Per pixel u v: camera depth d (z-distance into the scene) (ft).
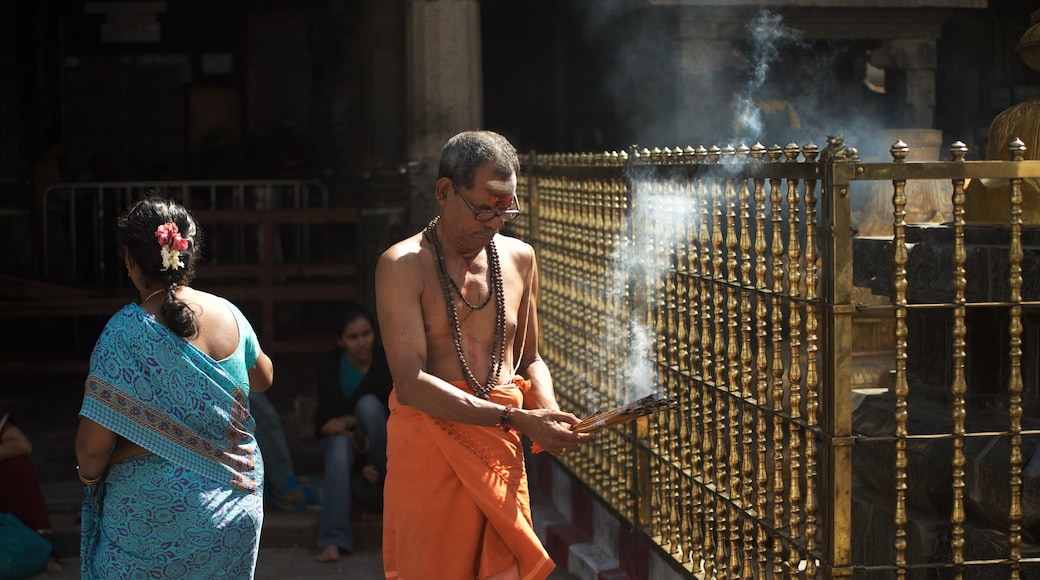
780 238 10.32
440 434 9.85
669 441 13.35
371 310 27.71
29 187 38.70
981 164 9.36
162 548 9.91
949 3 25.03
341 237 42.83
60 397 30.01
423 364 9.96
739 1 24.36
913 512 11.00
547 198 18.94
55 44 48.21
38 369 31.65
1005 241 10.79
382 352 18.90
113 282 38.09
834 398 9.36
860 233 14.43
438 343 10.19
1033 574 10.08
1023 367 10.96
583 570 15.65
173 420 9.90
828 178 9.21
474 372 10.24
